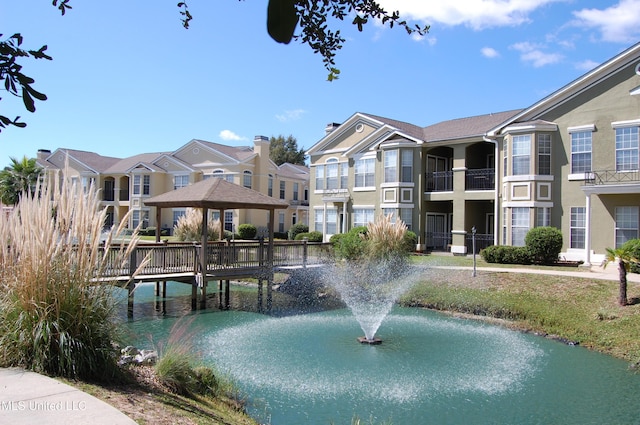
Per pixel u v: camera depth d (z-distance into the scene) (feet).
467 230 77.97
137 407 15.90
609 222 59.21
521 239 66.33
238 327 41.34
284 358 31.53
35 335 18.53
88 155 151.53
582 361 31.99
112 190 145.89
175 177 130.41
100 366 19.12
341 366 29.94
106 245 21.27
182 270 49.39
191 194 51.57
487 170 78.64
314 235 93.50
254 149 126.00
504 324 42.24
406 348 34.37
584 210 62.13
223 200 49.29
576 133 62.90
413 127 93.66
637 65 57.82
